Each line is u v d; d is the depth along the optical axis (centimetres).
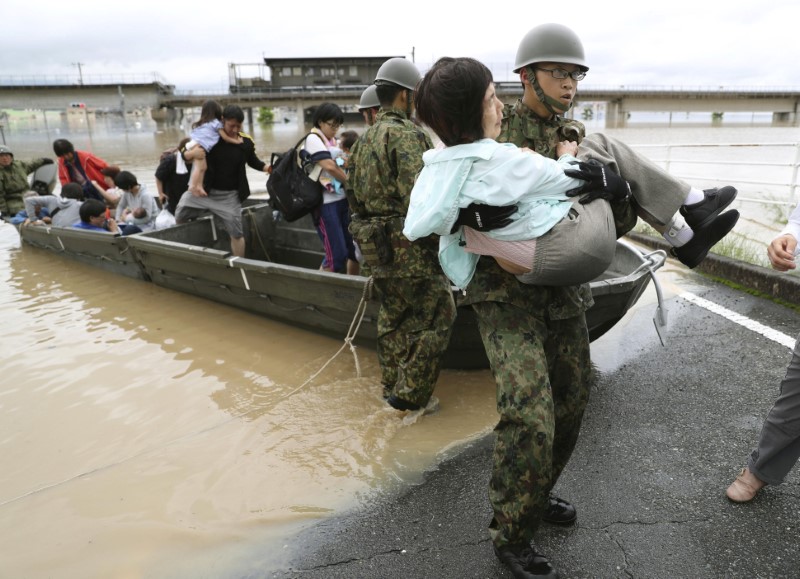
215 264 523
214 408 388
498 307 215
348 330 448
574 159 206
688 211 221
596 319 389
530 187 191
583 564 236
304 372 433
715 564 232
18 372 450
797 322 462
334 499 291
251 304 530
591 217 197
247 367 446
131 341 505
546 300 217
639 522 258
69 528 278
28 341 511
